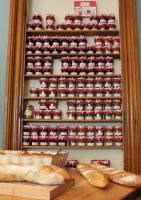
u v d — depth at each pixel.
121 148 2.05
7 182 0.64
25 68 2.15
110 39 2.15
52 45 2.16
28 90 2.21
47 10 2.32
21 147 2.01
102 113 2.05
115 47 2.12
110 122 2.11
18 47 2.13
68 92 2.11
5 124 2.03
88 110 2.06
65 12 2.31
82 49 2.14
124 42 2.11
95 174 0.72
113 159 2.09
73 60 2.13
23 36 2.15
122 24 2.14
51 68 2.15
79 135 2.02
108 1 2.31
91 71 2.12
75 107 2.09
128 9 2.15
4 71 2.17
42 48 2.15
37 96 2.11
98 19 2.21
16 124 2.03
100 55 2.15
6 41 2.21
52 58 2.21
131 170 1.94
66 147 2.01
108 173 0.79
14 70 2.11
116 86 2.08
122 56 2.09
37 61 2.14
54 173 0.63
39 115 2.08
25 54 2.14
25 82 2.21
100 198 0.59
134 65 2.07
